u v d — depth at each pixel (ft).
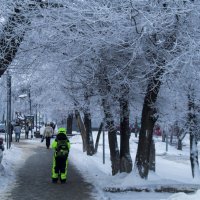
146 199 39.14
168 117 58.49
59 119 172.45
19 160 73.92
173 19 36.06
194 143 59.77
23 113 193.47
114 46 40.86
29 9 39.91
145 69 42.32
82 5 37.01
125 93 49.39
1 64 43.88
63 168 48.93
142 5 35.70
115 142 56.49
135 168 47.11
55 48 42.86
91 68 47.03
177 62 35.37
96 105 60.03
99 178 52.80
